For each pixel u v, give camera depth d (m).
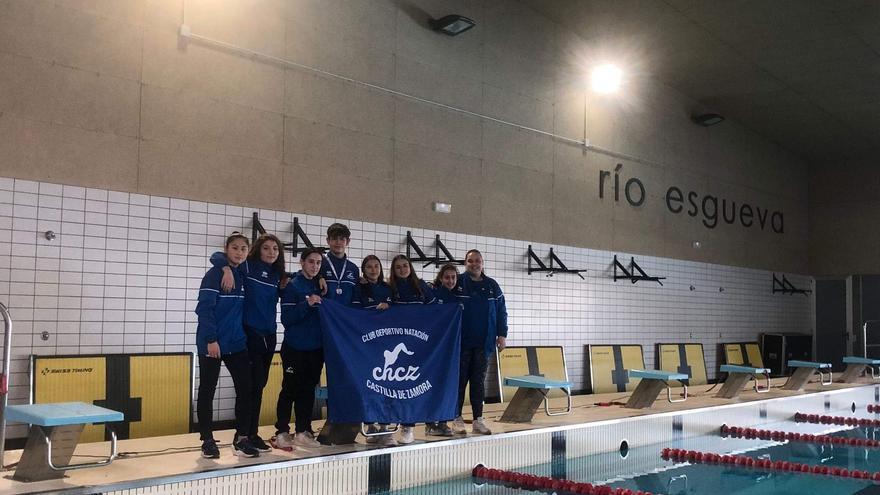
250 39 7.35
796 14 9.76
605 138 11.55
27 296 5.93
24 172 5.95
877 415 12.07
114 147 6.42
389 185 8.48
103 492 4.19
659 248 12.52
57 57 6.14
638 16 10.14
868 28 10.04
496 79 9.85
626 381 11.25
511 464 6.48
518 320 9.90
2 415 4.57
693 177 13.39
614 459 7.24
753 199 14.93
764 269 15.15
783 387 11.96
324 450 5.33
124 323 6.42
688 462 7.27
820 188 16.50
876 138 14.81
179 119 6.82
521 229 10.06
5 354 4.61
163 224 6.68
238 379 4.94
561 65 10.84
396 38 8.67
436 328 5.83
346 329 5.45
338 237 5.62
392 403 5.57
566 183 10.81
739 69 11.80
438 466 5.88
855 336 15.93
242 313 5.01
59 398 5.93
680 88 12.90
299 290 5.38
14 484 4.19
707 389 11.34
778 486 6.27
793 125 14.46
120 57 6.48
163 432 6.50
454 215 9.19
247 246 4.93
